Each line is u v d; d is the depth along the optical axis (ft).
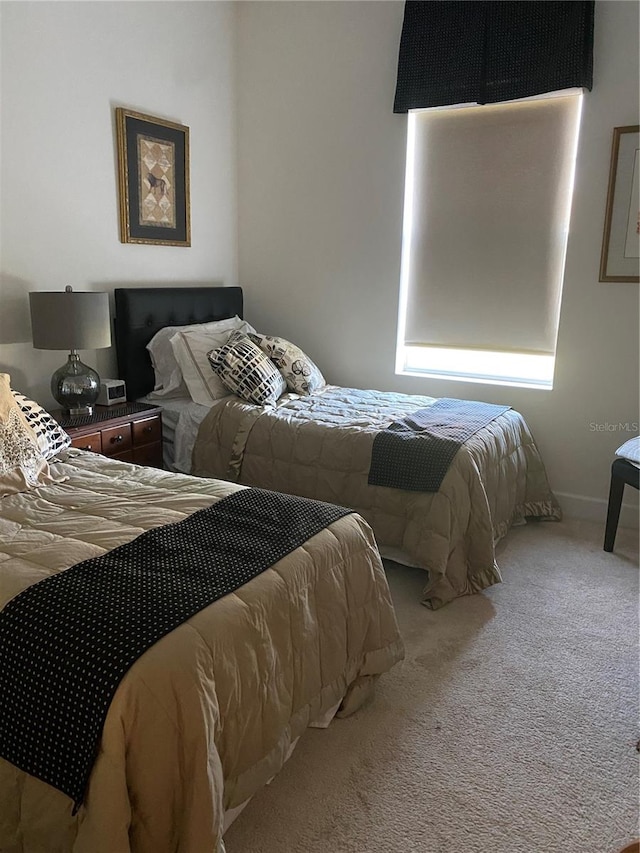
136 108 11.27
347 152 12.80
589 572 9.64
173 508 6.36
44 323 9.09
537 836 5.11
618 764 5.89
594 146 10.64
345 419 10.25
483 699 6.76
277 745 5.09
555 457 11.94
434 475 8.77
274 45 13.07
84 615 4.38
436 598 8.53
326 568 5.83
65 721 4.02
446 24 11.16
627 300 10.85
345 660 6.10
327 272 13.53
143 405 10.76
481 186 11.82
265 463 10.24
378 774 5.70
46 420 8.09
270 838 5.03
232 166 13.89
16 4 9.07
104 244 11.03
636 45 10.09
